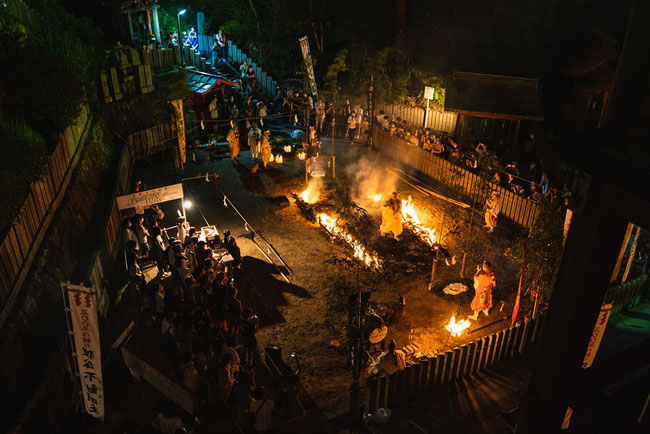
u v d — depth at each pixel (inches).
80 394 559.8
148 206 803.4
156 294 622.2
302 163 1182.9
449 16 1670.8
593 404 230.5
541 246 625.3
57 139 761.0
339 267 812.0
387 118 1277.1
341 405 560.4
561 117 1384.1
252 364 589.6
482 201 787.4
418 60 1641.2
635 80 208.2
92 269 669.3
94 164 921.5
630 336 660.1
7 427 450.9
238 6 1648.6
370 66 1446.9
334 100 1242.6
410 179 1123.9
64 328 586.6
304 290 757.9
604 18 1562.5
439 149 1175.0
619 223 214.1
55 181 725.3
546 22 1587.1
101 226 810.2
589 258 216.8
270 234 904.9
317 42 1627.7
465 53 1657.2
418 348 650.2
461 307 735.7
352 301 544.7
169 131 1221.7
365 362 608.7
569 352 235.6
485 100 1284.4
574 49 1576.0
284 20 1614.2
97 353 484.7
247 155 1215.6
